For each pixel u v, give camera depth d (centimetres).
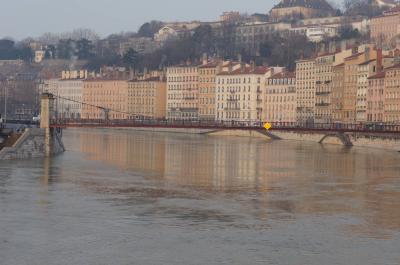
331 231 11088
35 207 12569
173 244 10262
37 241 10325
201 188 15188
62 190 14488
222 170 18862
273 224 11506
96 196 13838
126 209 12531
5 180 15688
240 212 12400
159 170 18625
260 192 14725
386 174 18188
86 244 10212
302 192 14762
